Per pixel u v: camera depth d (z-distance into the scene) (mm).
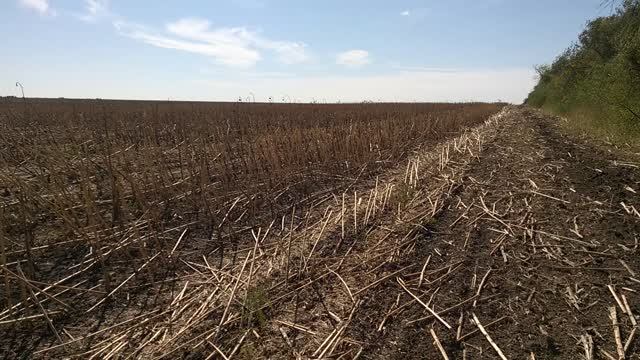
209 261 5652
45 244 5719
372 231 6090
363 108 22406
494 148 11750
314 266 5184
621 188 7086
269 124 16344
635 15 11836
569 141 12539
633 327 3748
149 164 7891
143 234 6215
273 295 4625
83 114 16031
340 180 9062
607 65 14266
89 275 5207
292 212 7266
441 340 3768
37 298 4469
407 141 13359
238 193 7828
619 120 12227
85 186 6176
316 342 3840
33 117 16000
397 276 4836
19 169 8641
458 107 33812
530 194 7199
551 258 5055
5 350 3922
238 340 3918
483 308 4207
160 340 4016
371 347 3736
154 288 5000
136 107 22688
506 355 3549
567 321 3920
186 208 7207
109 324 4332
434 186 8023
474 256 5227
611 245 5215
